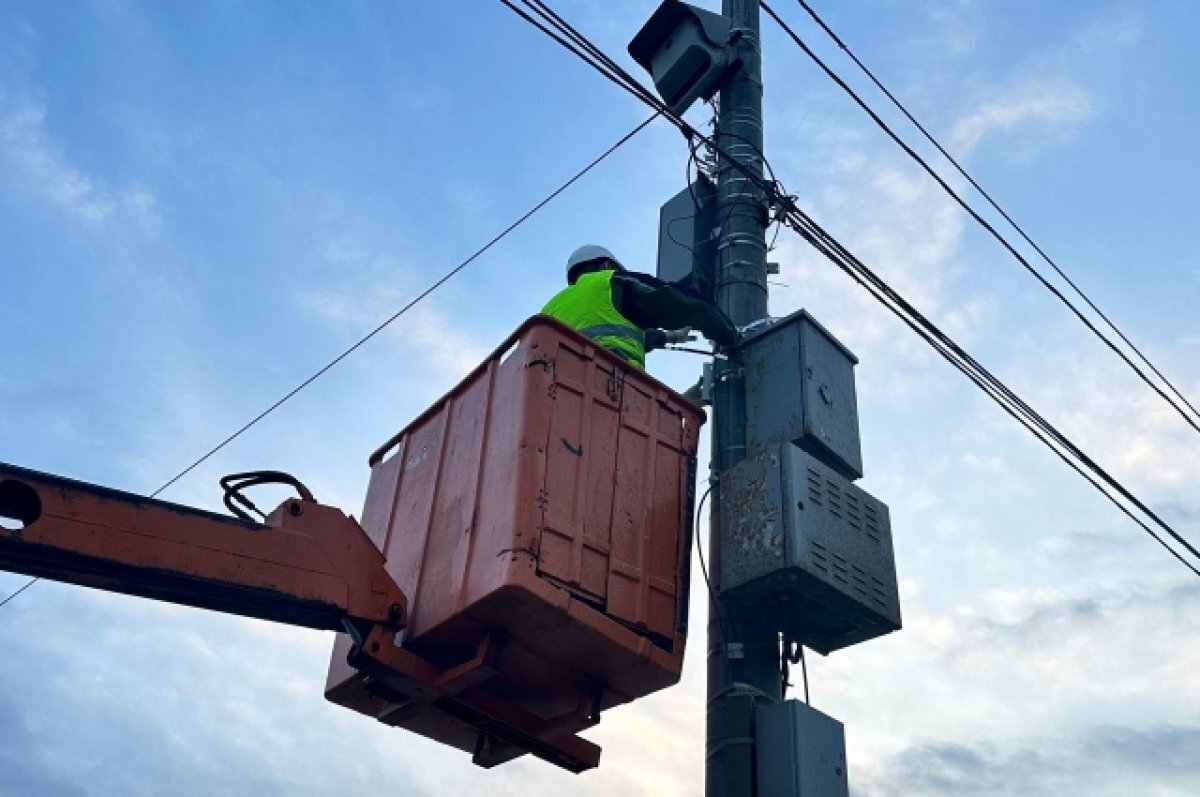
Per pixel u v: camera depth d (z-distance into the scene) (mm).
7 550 5434
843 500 7363
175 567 5750
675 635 6586
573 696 6750
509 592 5949
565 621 6094
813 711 6652
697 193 8844
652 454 6895
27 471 5547
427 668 6379
